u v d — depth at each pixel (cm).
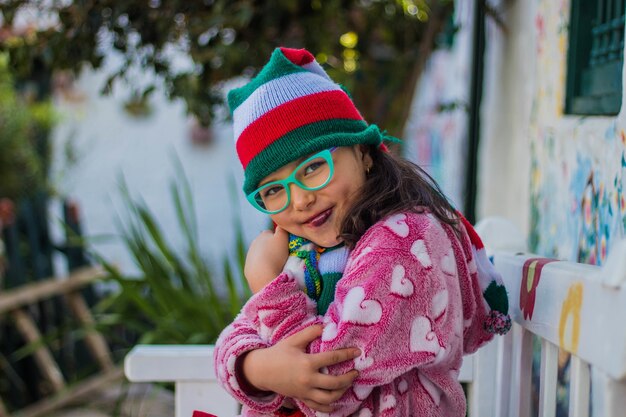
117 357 393
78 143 794
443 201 135
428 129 532
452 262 125
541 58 212
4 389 357
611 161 151
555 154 195
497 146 267
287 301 125
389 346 118
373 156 132
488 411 162
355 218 124
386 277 118
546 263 128
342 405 121
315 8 303
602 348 100
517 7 244
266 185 126
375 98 345
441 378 127
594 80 176
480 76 274
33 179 456
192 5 288
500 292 137
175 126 888
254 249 136
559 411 172
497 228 169
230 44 283
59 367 372
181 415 166
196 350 167
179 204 305
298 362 118
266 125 124
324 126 125
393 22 329
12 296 337
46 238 386
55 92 638
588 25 184
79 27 285
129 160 860
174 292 290
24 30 318
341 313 119
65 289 364
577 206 174
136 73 320
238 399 127
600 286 102
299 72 129
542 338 130
